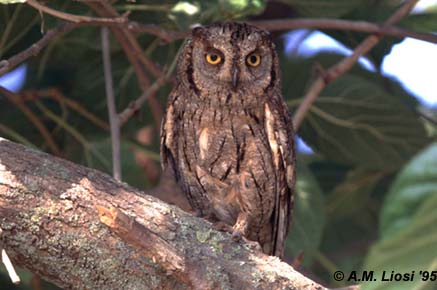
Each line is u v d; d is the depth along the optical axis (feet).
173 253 21.40
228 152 33.06
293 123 34.22
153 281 23.47
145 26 31.35
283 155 33.17
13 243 23.66
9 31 33.58
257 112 33.22
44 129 36.83
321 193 37.14
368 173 42.96
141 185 38.24
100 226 23.58
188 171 33.94
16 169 23.99
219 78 33.04
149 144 42.75
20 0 25.45
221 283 23.57
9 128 37.78
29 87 40.14
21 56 27.09
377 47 39.19
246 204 33.40
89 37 36.22
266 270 23.90
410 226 14.08
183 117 33.60
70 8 31.30
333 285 40.37
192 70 33.91
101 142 37.78
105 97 38.45
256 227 34.78
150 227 24.22
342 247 44.04
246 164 33.04
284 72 39.50
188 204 37.22
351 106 38.65
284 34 41.65
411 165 14.37
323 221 36.94
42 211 23.57
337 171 43.47
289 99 39.24
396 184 14.35
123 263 23.47
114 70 38.75
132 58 35.63
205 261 23.93
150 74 38.96
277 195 33.45
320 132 39.86
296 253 36.78
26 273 35.27
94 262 23.57
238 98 32.89
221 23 34.96
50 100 38.60
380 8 39.91
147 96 33.17
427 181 14.23
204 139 33.12
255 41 33.94
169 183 37.70
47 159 24.52
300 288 23.76
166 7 31.89
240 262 24.03
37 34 36.29
